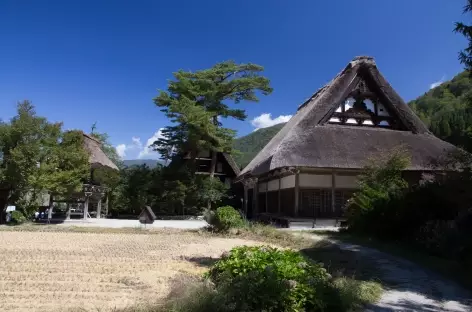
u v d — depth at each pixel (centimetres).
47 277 784
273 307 473
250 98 3284
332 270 839
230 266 582
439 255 1034
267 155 2414
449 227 1121
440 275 833
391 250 1128
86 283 738
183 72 3183
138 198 3081
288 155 1967
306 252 1120
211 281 580
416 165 2023
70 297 640
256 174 2412
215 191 3078
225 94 3259
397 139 2262
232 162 3725
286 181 2327
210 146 3067
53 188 1967
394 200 1364
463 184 1130
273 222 2284
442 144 2303
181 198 3006
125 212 3312
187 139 3033
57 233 1653
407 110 2395
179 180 3058
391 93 2381
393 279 791
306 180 2122
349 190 2147
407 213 1291
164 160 3259
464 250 961
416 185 1422
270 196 2747
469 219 1116
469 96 1165
